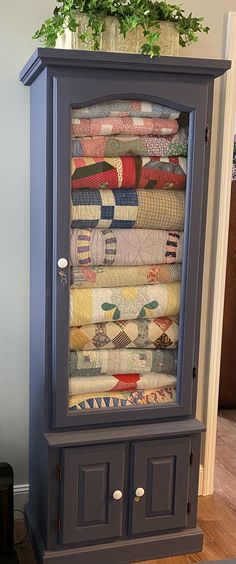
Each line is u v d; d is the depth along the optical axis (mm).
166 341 2232
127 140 2059
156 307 2186
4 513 2092
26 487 2576
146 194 2107
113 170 2051
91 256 2082
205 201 2174
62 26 2020
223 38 2498
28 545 2398
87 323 2123
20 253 2424
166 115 2086
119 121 2033
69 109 1958
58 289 2051
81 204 2039
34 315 2318
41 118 2057
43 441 2174
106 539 2254
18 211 2393
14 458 2557
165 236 2162
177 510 2314
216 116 2541
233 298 4004
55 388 2109
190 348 2230
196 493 2344
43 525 2232
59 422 2131
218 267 2625
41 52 1873
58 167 1975
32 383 2385
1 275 2418
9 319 2455
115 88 1988
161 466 2252
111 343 2170
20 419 2535
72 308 2082
